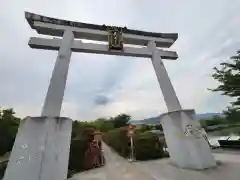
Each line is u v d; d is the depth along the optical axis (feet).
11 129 45.32
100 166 28.60
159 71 28.12
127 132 37.93
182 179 16.14
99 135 38.88
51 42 25.48
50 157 16.38
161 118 26.07
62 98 20.98
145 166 24.53
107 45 28.19
